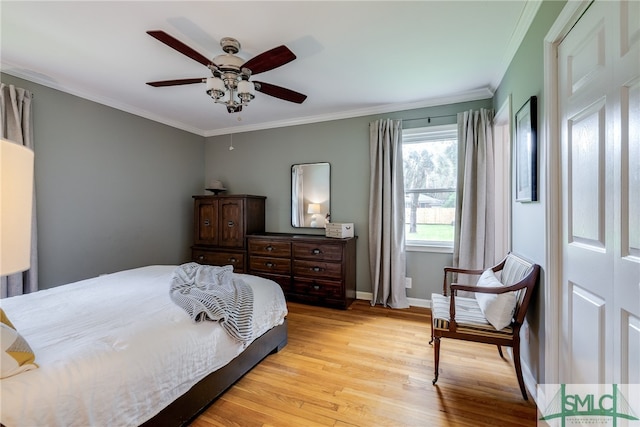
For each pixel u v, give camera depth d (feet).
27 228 2.54
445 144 10.93
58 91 9.11
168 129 13.05
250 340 6.07
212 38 6.63
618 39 3.27
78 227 9.70
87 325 4.45
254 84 7.16
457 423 4.93
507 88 7.76
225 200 12.74
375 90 9.66
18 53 7.29
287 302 11.47
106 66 7.97
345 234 11.07
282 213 13.42
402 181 10.94
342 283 10.61
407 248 11.15
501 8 5.65
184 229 13.87
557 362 4.78
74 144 9.55
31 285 8.29
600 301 3.67
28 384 3.04
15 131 7.95
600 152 3.65
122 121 11.07
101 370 3.53
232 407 5.33
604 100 3.56
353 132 11.99
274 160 13.55
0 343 3.09
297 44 6.90
